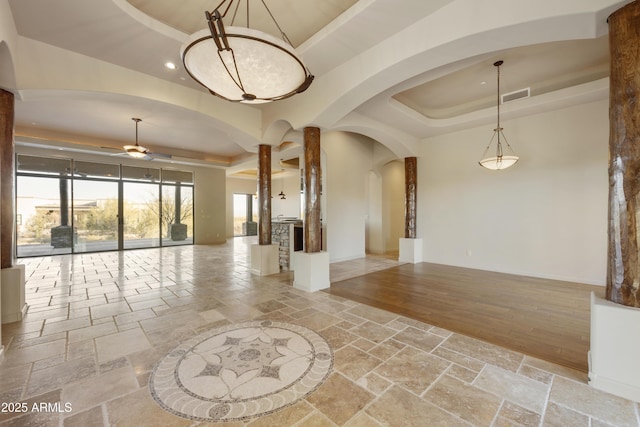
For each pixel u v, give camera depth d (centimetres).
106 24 286
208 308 361
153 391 196
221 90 246
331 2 278
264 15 296
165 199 1001
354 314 338
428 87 469
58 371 220
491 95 503
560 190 486
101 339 274
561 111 481
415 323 311
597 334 198
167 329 297
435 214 656
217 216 1129
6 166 315
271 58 205
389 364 229
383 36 308
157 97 398
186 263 680
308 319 323
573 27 230
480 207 582
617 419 169
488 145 567
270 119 499
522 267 530
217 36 181
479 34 250
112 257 769
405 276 534
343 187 725
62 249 811
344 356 241
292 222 620
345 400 186
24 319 324
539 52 365
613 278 199
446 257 639
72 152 805
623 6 194
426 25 278
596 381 198
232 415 173
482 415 172
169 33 305
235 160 1048
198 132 718
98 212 867
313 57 348
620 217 194
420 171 679
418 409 178
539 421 167
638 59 185
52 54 323
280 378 210
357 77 344
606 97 432
